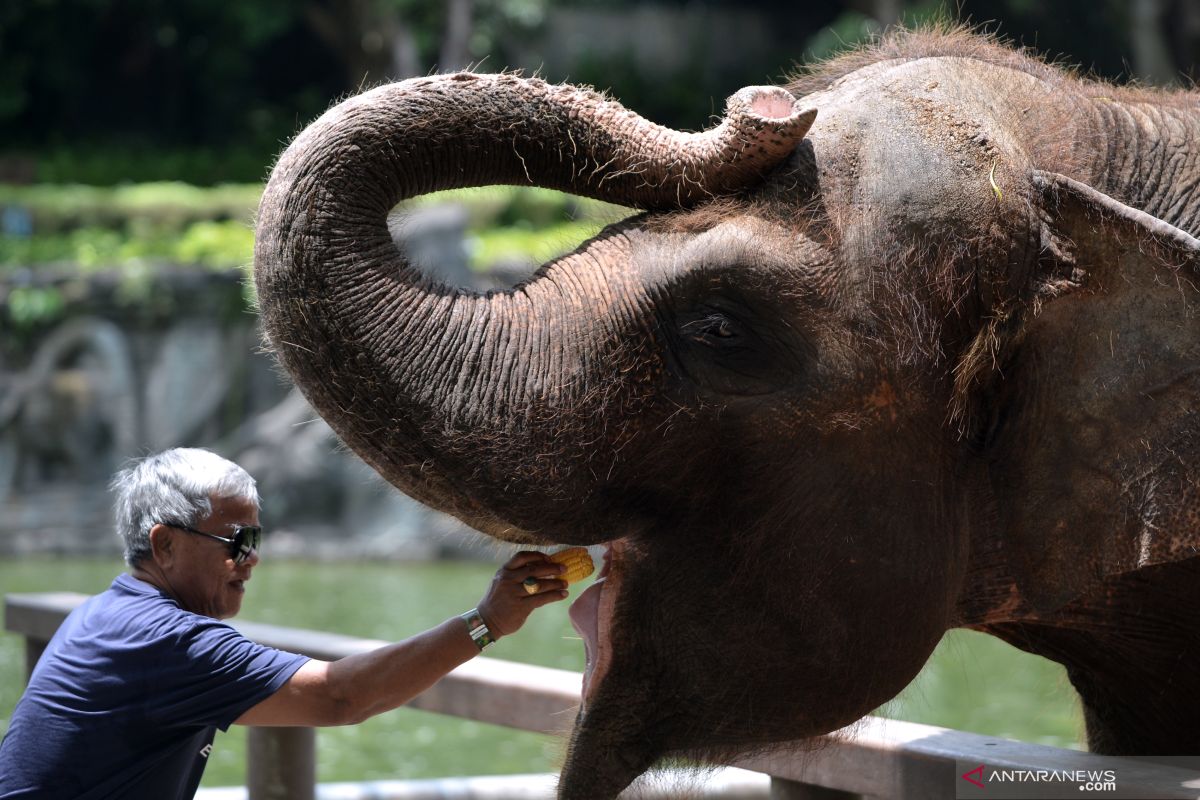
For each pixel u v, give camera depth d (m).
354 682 3.29
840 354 3.01
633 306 3.02
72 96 36.69
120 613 3.38
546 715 4.22
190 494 3.44
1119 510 3.02
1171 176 3.34
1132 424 3.00
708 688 3.06
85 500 23.42
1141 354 2.98
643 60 38.25
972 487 3.21
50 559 21.64
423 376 2.92
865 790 3.48
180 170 32.72
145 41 36.84
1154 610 3.51
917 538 3.07
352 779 7.36
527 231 26.84
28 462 23.66
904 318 3.01
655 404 3.00
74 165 32.34
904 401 3.04
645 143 3.09
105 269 23.91
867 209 3.04
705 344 3.02
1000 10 29.89
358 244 2.91
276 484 22.66
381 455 2.92
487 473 2.93
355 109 2.96
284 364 2.92
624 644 3.07
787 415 3.01
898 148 3.08
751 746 3.11
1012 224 3.04
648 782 3.14
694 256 3.03
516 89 3.05
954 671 9.92
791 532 3.03
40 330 23.86
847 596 3.05
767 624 3.04
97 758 3.32
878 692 3.12
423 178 3.01
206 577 3.48
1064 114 3.34
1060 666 4.59
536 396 2.96
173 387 23.75
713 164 3.06
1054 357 3.06
